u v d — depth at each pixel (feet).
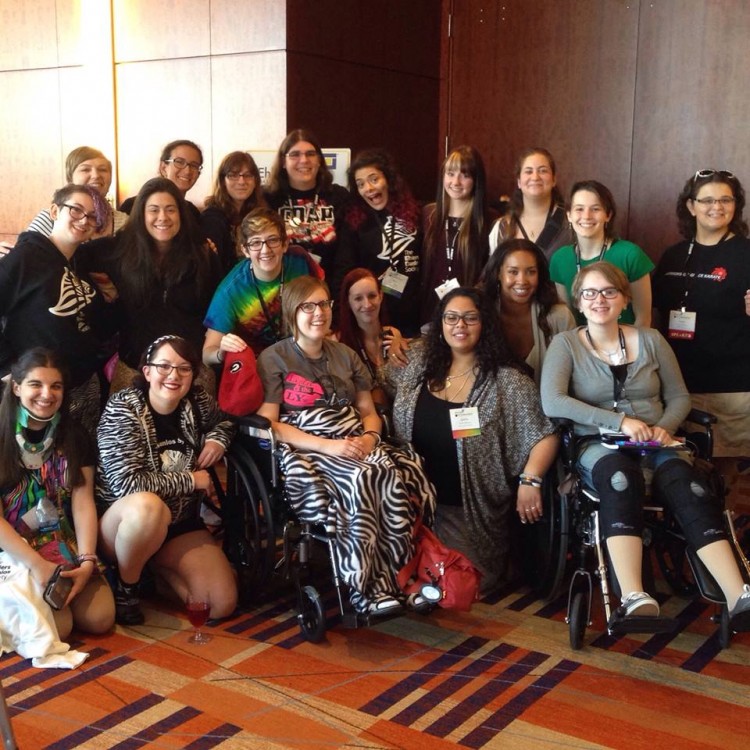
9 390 10.17
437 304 12.44
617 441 10.32
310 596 10.06
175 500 10.85
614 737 8.27
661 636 10.43
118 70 20.81
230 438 11.30
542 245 13.37
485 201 13.51
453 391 11.67
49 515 10.32
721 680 9.37
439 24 20.38
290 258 12.55
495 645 10.19
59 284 11.18
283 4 17.66
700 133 17.22
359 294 12.41
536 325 12.05
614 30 17.93
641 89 17.76
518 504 11.19
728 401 12.67
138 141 20.80
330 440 10.85
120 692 9.07
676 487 9.96
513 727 8.42
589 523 10.32
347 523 10.18
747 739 8.25
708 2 16.83
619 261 12.44
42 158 22.56
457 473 11.60
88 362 11.59
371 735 8.29
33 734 8.27
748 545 12.56
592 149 18.52
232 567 11.98
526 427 11.40
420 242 14.01
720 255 12.45
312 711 8.72
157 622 10.82
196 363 10.80
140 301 12.03
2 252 12.40
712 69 16.94
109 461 10.52
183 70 19.63
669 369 11.09
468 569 10.12
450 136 20.61
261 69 18.26
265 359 11.37
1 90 22.88
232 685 9.23
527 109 19.27
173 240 12.19
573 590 10.89
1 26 22.48
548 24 18.72
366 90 19.22
